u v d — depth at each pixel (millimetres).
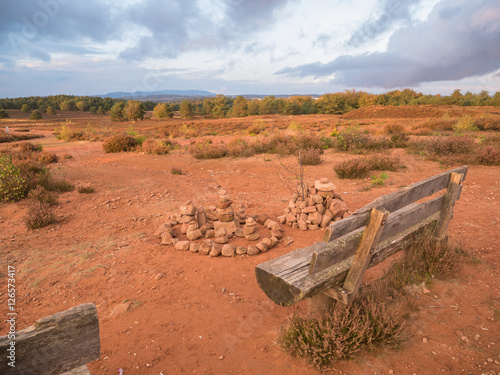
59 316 1194
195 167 12797
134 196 8281
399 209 3000
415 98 99062
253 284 3682
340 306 2453
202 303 3289
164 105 105750
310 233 5309
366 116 68500
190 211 5379
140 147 19312
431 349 2320
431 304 2854
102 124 62656
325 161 12398
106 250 4809
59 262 4406
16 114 123438
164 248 4852
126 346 2629
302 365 2287
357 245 2301
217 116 127312
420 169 9914
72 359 1257
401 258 3512
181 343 2645
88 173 11445
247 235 5102
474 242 4250
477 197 6520
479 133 19172
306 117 78062
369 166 10109
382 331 2375
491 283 3160
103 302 3371
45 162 14477
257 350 2508
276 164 12312
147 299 3398
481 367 2119
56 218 6465
